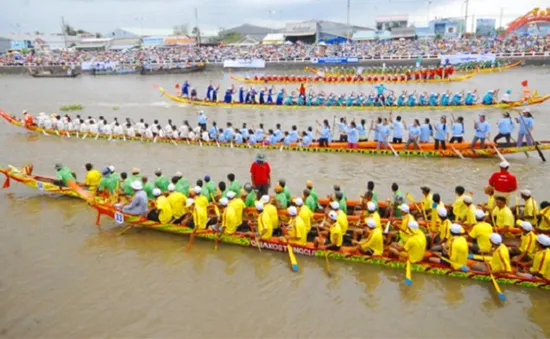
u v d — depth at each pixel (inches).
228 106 1423.5
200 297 385.4
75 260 446.9
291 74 2461.9
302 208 451.2
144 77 2518.5
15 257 454.0
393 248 414.0
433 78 1825.8
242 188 576.7
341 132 877.2
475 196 602.2
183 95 1547.7
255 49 3213.6
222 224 462.6
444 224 415.8
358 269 423.2
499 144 765.9
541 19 3166.8
